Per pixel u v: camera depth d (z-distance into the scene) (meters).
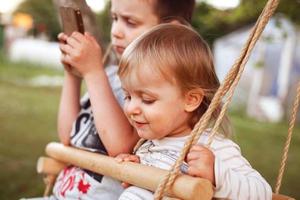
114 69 2.06
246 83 11.42
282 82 11.11
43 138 6.86
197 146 1.41
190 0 2.17
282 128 9.84
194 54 1.53
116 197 1.81
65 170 1.96
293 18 4.73
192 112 1.57
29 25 17.22
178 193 1.37
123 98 1.92
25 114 8.53
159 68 1.49
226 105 1.39
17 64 15.42
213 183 1.40
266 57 11.10
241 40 11.38
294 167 6.41
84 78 1.86
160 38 1.54
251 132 8.88
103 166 1.68
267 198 1.43
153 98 1.50
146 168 1.52
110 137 1.77
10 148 6.18
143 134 1.54
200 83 1.53
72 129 1.98
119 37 1.99
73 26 1.85
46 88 12.04
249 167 1.51
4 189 4.78
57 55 15.98
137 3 1.96
